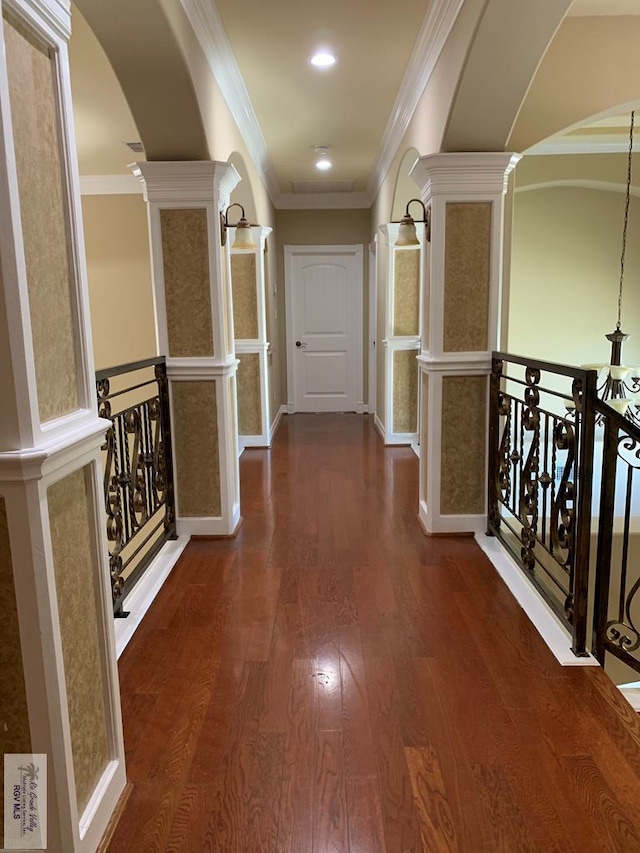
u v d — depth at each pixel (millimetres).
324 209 7527
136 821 1540
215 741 1821
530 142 3398
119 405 6152
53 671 1228
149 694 2053
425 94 3535
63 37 1308
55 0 1249
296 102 4133
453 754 1754
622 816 1534
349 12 2910
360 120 4523
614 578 4570
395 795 1606
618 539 4500
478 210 3170
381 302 6242
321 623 2520
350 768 1703
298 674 2158
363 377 7906
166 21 2379
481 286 3240
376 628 2473
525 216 6285
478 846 1451
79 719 1407
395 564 3109
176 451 3453
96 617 1510
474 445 3414
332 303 7754
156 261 3240
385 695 2031
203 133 3016
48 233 1266
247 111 4211
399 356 5770
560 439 2365
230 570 3064
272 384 6719
